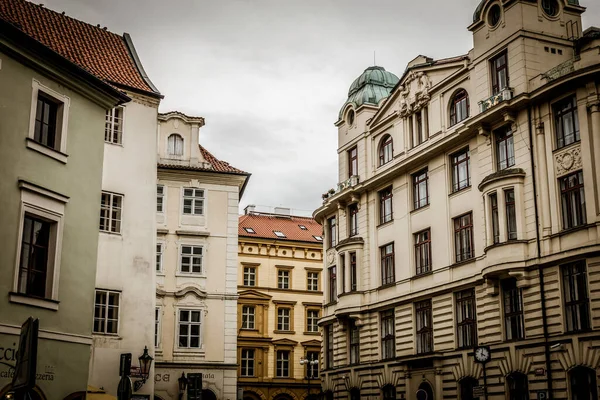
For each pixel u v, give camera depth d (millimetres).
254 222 68688
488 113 35156
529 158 33531
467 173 38094
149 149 31203
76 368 22281
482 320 35344
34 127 21953
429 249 40281
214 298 45062
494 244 33812
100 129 24844
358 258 45812
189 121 47094
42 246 22031
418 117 42500
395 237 43188
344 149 49469
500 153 35812
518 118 34406
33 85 22031
